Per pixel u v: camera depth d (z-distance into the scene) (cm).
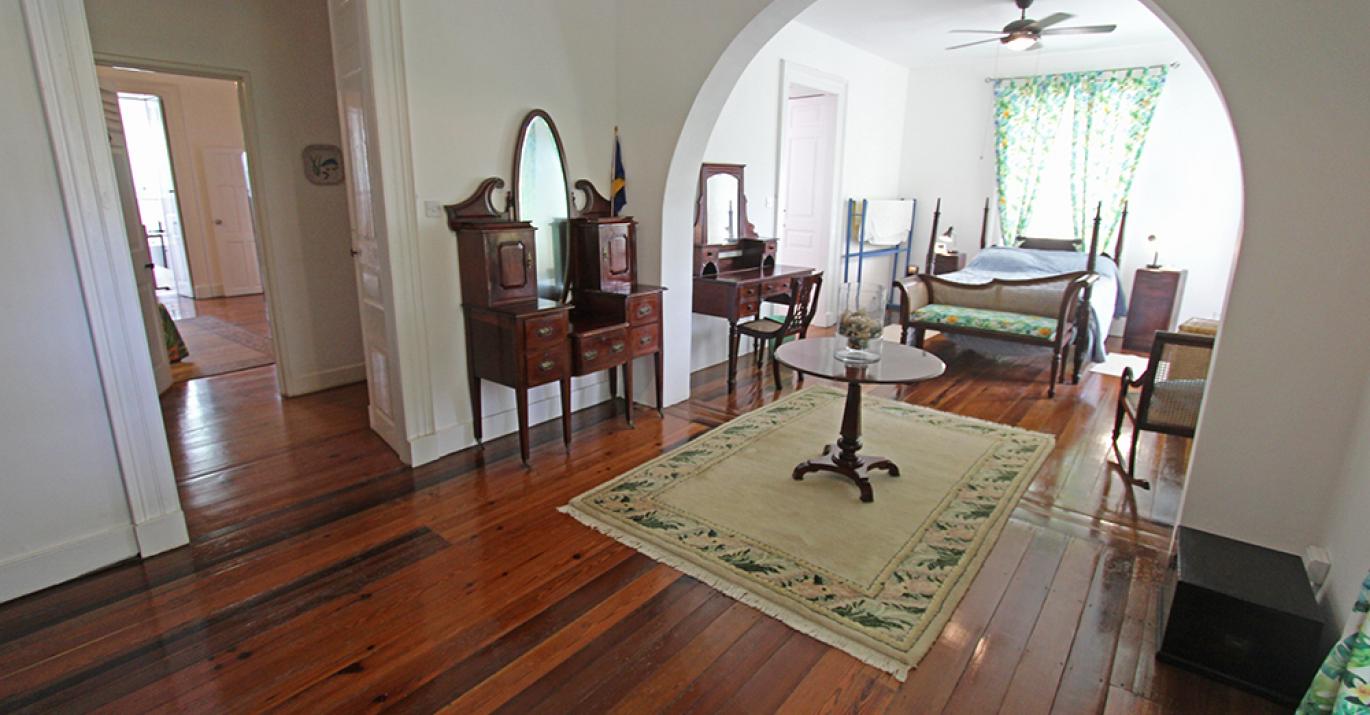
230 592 220
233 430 364
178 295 779
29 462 213
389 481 303
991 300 505
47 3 199
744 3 324
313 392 434
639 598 219
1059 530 266
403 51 280
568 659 191
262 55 391
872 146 700
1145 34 575
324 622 206
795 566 237
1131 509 285
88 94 211
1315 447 211
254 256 802
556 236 361
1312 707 157
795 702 176
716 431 365
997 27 556
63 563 223
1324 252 201
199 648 194
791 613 211
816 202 655
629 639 200
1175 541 234
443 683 182
